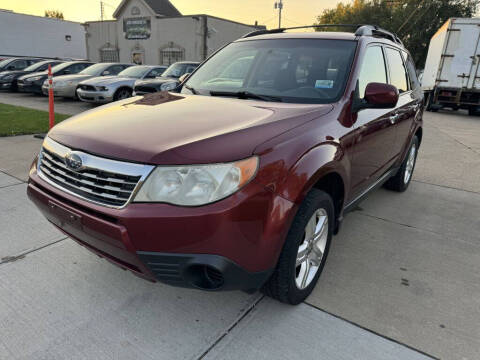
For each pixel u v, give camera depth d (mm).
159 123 2084
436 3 34625
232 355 1938
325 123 2299
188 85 3223
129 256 1800
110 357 1906
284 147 1924
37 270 2621
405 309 2352
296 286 2217
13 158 5297
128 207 1735
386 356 1961
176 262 1739
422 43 35438
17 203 3729
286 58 3004
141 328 2111
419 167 6051
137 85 9594
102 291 2424
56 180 2070
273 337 2070
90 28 36531
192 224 1666
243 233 1729
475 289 2605
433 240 3369
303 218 2047
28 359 1876
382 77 3332
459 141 8570
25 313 2195
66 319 2162
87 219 1855
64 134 2105
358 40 2996
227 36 32656
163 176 1702
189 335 2070
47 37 33719
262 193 1768
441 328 2189
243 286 1861
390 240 3334
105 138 1923
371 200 4395
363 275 2734
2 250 2861
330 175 2396
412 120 4203
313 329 2143
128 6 33781
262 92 2801
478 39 13938
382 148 3293
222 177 1698
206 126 2012
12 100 13172
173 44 32094
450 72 14625
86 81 11258
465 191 4867
